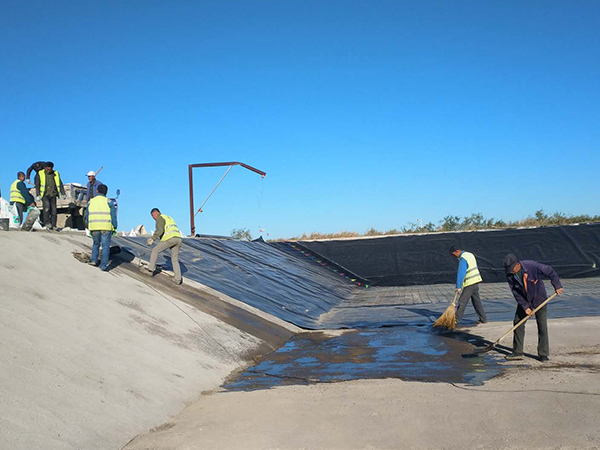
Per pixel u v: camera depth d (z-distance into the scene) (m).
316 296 17.08
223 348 8.80
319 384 7.09
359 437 4.89
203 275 13.68
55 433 4.48
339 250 24.03
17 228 12.80
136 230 16.56
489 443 4.57
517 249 21.98
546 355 7.71
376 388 6.66
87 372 5.89
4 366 5.18
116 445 4.77
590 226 21.75
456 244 22.77
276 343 10.44
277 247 23.55
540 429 4.79
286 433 5.09
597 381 6.32
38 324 6.53
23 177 14.35
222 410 5.96
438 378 7.09
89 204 10.30
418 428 5.04
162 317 9.00
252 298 13.28
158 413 5.71
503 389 6.25
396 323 12.25
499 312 12.67
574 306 12.70
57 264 9.41
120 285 9.77
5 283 7.47
